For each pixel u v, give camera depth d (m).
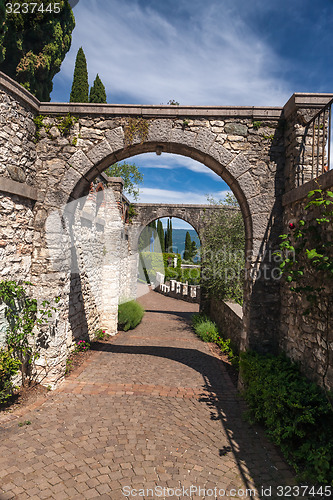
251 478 2.93
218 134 4.93
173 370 5.86
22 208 4.59
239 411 4.31
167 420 3.96
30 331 4.49
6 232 4.21
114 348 7.16
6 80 4.11
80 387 4.85
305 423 3.13
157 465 3.05
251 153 4.91
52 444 3.29
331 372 3.14
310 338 3.67
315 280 3.58
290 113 4.60
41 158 4.99
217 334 8.34
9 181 4.17
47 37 9.10
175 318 11.55
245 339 5.02
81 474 2.86
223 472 3.00
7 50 8.20
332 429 2.95
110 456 3.15
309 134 4.39
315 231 3.58
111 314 8.47
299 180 4.38
